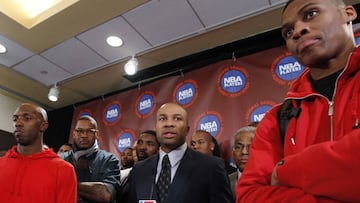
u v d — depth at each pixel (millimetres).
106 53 3551
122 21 3023
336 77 736
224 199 1588
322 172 551
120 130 4062
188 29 3090
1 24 3162
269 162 751
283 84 2934
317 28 728
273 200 638
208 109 3311
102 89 4445
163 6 2805
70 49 3520
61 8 2928
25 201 1628
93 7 2848
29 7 3201
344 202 531
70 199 1676
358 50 664
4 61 3879
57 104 5105
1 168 1770
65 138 5027
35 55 3688
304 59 750
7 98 4973
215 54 3555
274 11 2773
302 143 696
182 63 3744
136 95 4082
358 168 510
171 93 3709
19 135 1816
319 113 707
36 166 1742
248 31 3064
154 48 3410
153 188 1689
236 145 2105
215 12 2854
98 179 2061
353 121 623
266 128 819
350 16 776
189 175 1656
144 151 2561
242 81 3191
